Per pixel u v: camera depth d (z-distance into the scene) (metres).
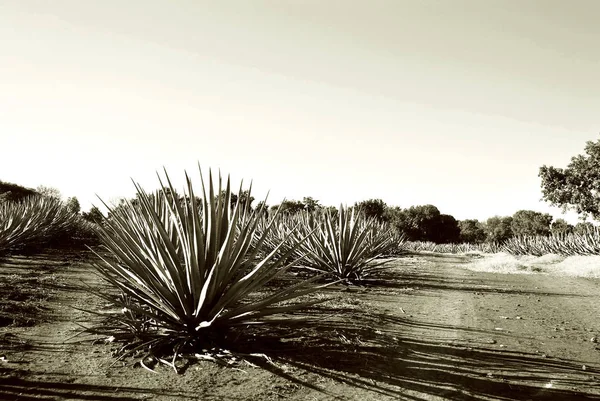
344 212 12.41
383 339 6.12
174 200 5.38
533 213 85.62
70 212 27.31
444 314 8.19
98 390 3.86
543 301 10.20
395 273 15.30
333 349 5.51
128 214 6.99
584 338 6.63
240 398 3.87
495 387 4.45
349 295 9.98
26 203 21.22
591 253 26.91
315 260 12.16
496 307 9.16
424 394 4.19
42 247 18.45
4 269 11.27
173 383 4.12
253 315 5.34
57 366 4.41
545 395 4.29
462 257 31.08
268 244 12.98
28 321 6.07
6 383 3.89
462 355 5.52
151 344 5.08
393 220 74.88
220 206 5.54
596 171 36.84
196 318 5.14
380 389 4.27
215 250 5.35
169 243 5.05
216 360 4.79
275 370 4.64
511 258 26.06
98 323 6.04
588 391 4.43
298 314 7.52
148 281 5.14
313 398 3.97
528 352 5.77
